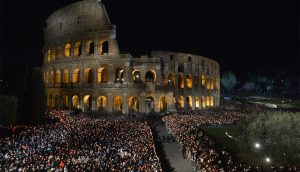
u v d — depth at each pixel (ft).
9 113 196.44
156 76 275.39
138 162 102.73
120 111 270.05
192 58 333.83
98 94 272.72
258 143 139.64
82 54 284.00
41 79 192.65
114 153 113.91
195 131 180.04
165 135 173.58
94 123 180.45
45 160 98.63
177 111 284.82
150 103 285.23
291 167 118.73
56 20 319.06
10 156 104.27
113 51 272.92
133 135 145.38
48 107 297.53
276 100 468.75
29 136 136.05
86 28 284.82
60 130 151.84
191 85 337.72
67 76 305.94
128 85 265.54
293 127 136.56
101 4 281.33
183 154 132.46
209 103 369.71
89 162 100.01
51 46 323.16
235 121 224.94
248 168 112.88
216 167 109.19
